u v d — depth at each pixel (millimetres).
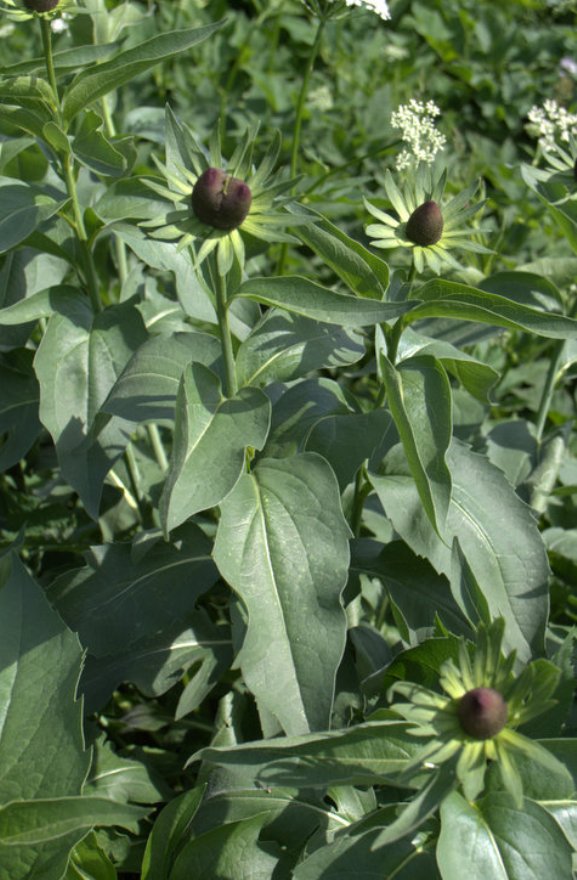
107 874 2371
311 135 5863
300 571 2227
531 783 1991
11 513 3475
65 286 2799
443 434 2379
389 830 1722
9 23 5305
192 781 2955
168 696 3195
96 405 2695
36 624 2361
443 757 1753
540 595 2525
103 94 2576
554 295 3270
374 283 2480
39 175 3209
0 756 2217
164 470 3480
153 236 2127
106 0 4051
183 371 2400
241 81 6395
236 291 2258
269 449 2545
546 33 7297
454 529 2537
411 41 6977
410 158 3393
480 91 6691
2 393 3020
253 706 2811
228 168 2225
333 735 1948
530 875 1826
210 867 2367
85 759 2203
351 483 2760
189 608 2607
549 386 3619
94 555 2691
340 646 2164
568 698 2180
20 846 2096
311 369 2523
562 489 3443
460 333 3338
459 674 1839
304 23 6758
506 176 5332
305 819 2480
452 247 2457
